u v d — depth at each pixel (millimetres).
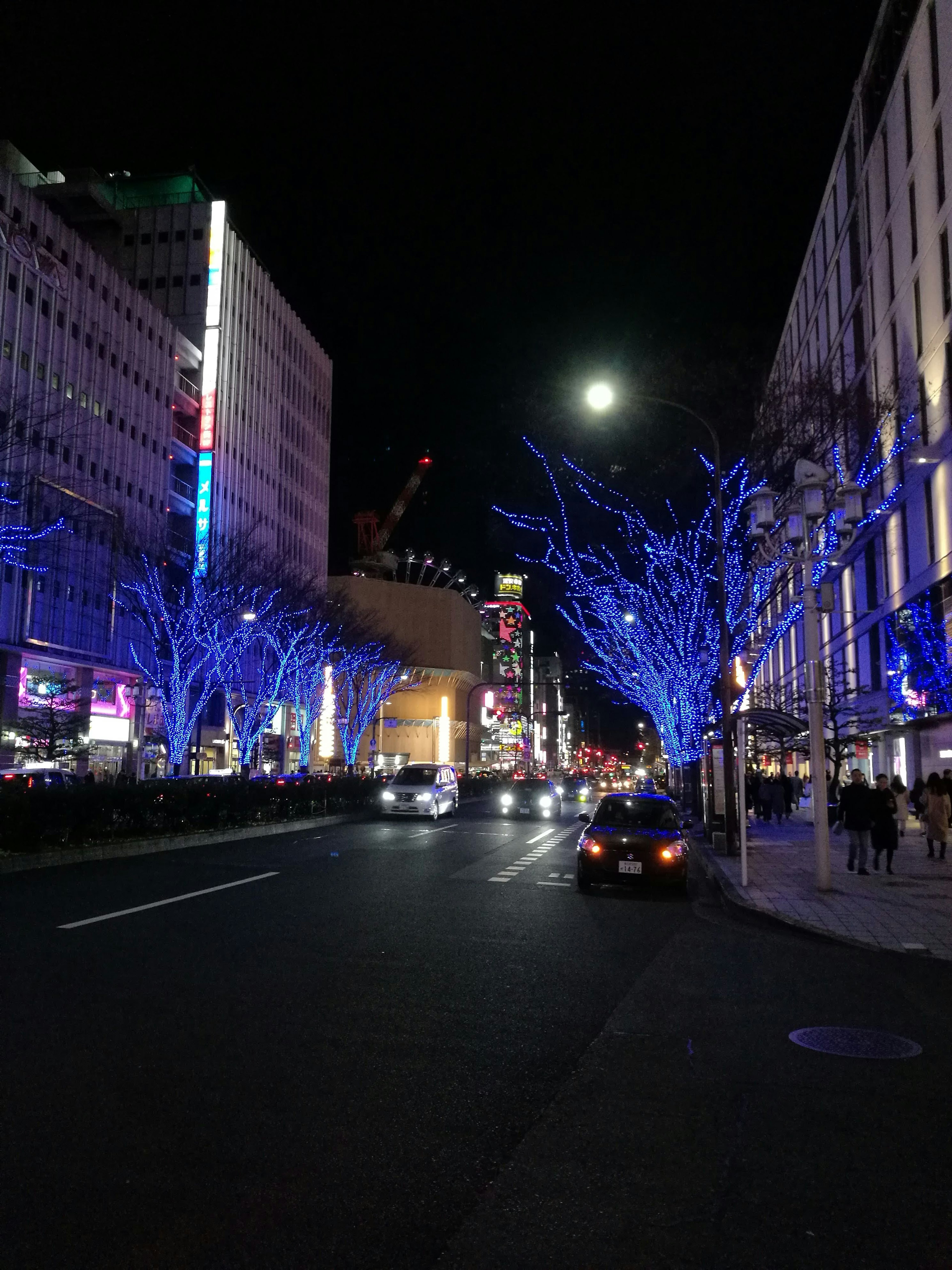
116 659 48406
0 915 9977
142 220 67000
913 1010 6957
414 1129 4344
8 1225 3344
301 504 80875
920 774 29359
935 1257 3277
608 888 14320
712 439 22281
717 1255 3256
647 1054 5680
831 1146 4258
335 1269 3109
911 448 28391
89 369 49094
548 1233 3383
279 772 69812
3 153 65875
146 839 18859
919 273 27984
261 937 9016
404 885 13648
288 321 79062
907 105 29188
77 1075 4914
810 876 15406
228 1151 4020
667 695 32531
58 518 33594
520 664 159125
